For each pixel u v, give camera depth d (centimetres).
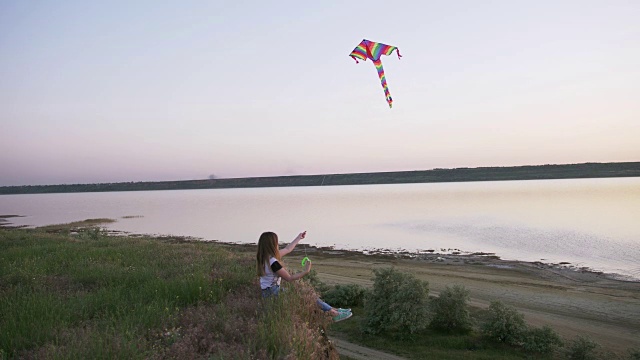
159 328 614
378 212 10406
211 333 596
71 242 2012
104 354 488
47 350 501
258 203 16600
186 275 940
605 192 15350
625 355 1773
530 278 3291
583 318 2283
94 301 765
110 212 12581
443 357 1653
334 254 4694
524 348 1766
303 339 567
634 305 2511
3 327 595
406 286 1869
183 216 10694
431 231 6650
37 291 861
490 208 10375
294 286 763
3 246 1795
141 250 1549
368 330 1856
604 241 5200
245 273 971
